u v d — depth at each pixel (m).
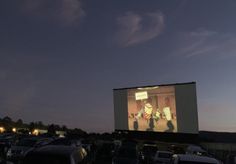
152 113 54.38
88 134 66.81
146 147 44.97
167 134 53.41
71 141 23.84
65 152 10.15
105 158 25.92
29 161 9.80
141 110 55.50
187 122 51.25
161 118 53.41
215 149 58.22
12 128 102.62
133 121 56.25
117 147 28.38
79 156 11.09
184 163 10.11
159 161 27.78
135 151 25.20
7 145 31.64
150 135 54.94
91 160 13.48
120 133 57.69
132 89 56.59
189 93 51.19
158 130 53.59
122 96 57.66
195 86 50.75
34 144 23.41
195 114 50.72
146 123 54.84
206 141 63.88
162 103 53.53
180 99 51.91
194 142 50.84
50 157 9.84
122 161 24.25
